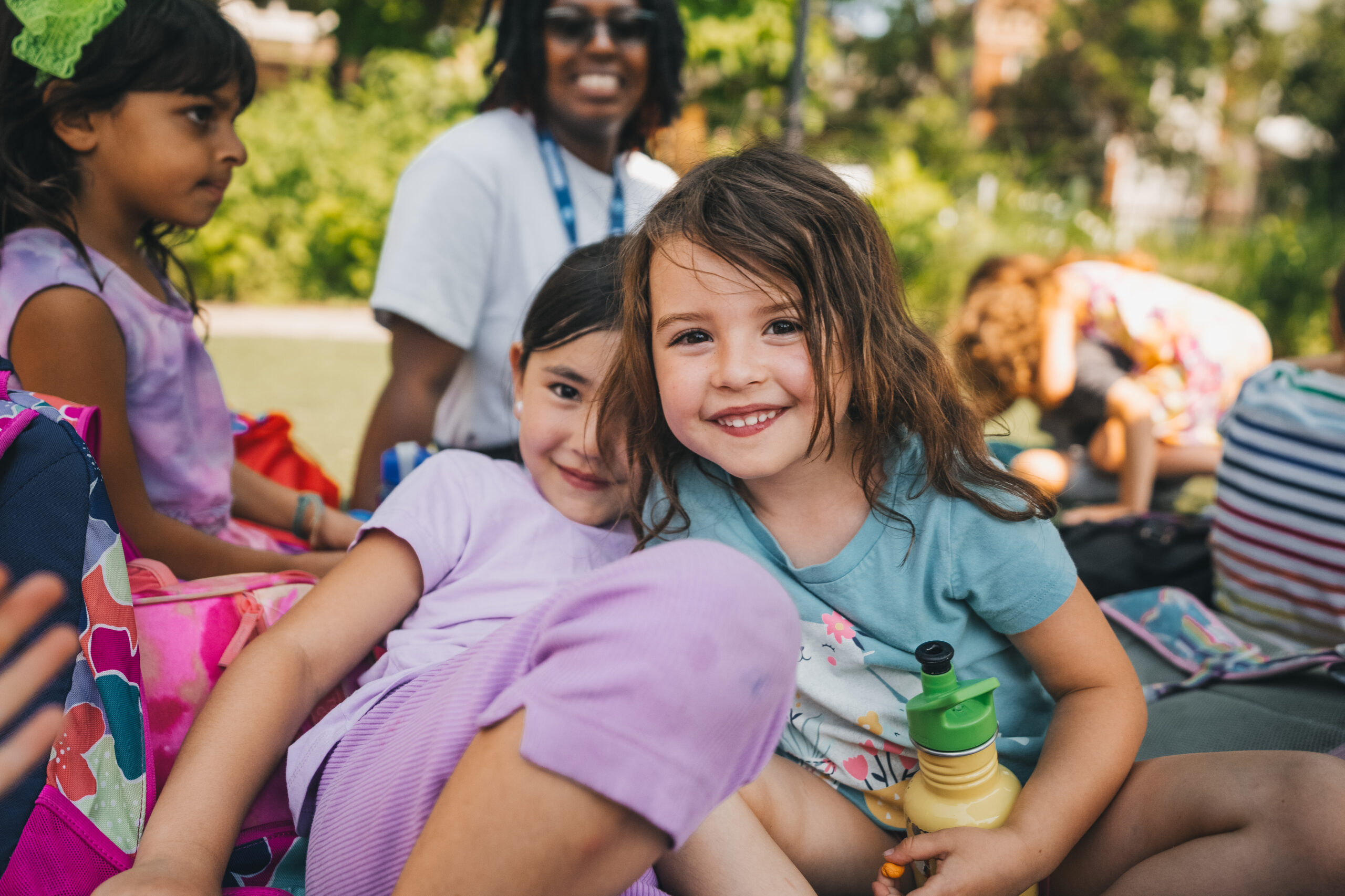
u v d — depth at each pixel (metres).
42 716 0.66
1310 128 19.56
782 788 1.17
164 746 1.13
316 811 1.05
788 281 1.08
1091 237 10.04
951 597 1.16
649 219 1.19
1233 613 1.82
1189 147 19.70
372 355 6.42
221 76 1.48
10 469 1.00
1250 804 0.99
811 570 1.19
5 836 0.89
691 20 9.65
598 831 0.74
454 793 0.79
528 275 2.14
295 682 1.12
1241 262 8.41
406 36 10.02
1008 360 3.04
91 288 1.39
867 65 20.42
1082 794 1.07
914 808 1.09
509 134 2.17
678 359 1.12
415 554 1.27
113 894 0.89
